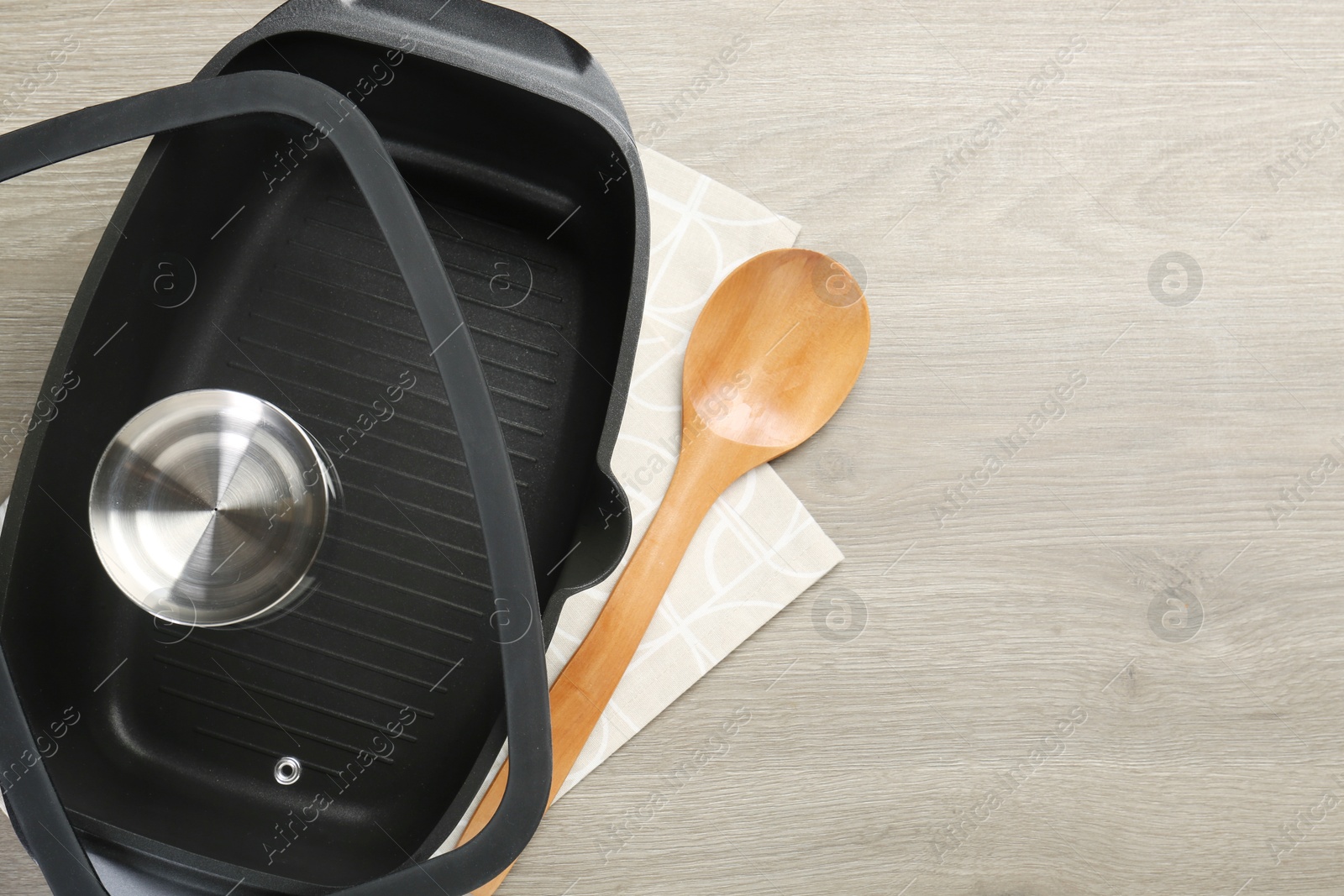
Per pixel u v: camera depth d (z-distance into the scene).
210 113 0.53
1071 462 0.80
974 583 0.78
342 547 0.65
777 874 0.75
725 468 0.76
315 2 0.57
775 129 0.82
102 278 0.55
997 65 0.83
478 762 0.55
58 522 0.58
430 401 0.67
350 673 0.65
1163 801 0.77
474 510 0.66
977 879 0.76
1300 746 0.78
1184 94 0.84
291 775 0.65
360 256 0.69
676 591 0.76
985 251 0.82
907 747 0.77
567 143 0.65
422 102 0.65
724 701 0.76
